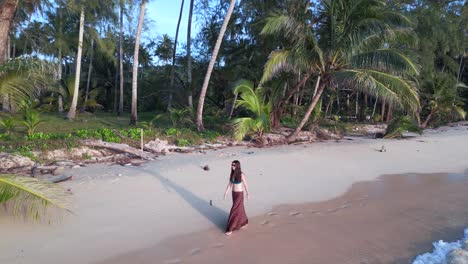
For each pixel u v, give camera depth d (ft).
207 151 48.88
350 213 26.45
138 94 118.52
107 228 21.95
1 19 37.99
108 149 43.50
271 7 71.56
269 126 59.82
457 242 21.39
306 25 50.93
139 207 25.77
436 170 42.52
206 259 18.69
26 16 56.18
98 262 17.99
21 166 35.27
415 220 25.31
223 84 94.27
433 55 98.63
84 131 48.98
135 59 62.34
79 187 29.48
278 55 50.39
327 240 21.45
